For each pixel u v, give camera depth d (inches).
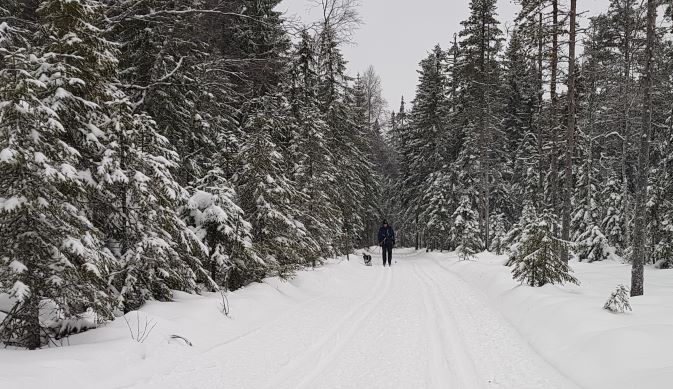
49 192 224.1
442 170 1289.4
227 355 244.2
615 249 895.1
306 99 806.5
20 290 202.5
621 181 1038.4
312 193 711.1
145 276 298.8
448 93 1258.0
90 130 280.1
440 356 248.7
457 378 213.2
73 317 250.7
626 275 545.6
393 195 1843.0
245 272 430.3
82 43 272.2
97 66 284.0
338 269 675.4
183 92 503.8
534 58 669.9
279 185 488.1
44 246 221.8
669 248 658.8
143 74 488.7
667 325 225.9
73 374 181.5
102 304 248.4
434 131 1282.0
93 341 235.5
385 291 509.4
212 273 398.9
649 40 389.1
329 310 383.9
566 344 245.9
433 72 1288.1
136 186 278.2
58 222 227.3
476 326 320.5
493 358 243.3
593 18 799.1
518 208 1293.1
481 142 1042.7
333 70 955.3
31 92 215.5
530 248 412.5
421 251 1498.5
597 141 1009.5
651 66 386.6
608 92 855.7
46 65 256.4
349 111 1013.8
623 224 930.7
